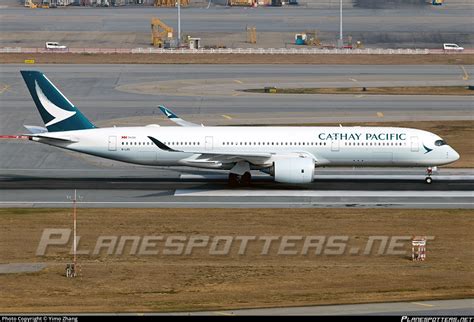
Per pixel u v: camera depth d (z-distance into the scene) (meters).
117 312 172.88
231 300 181.00
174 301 180.38
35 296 183.62
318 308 175.62
